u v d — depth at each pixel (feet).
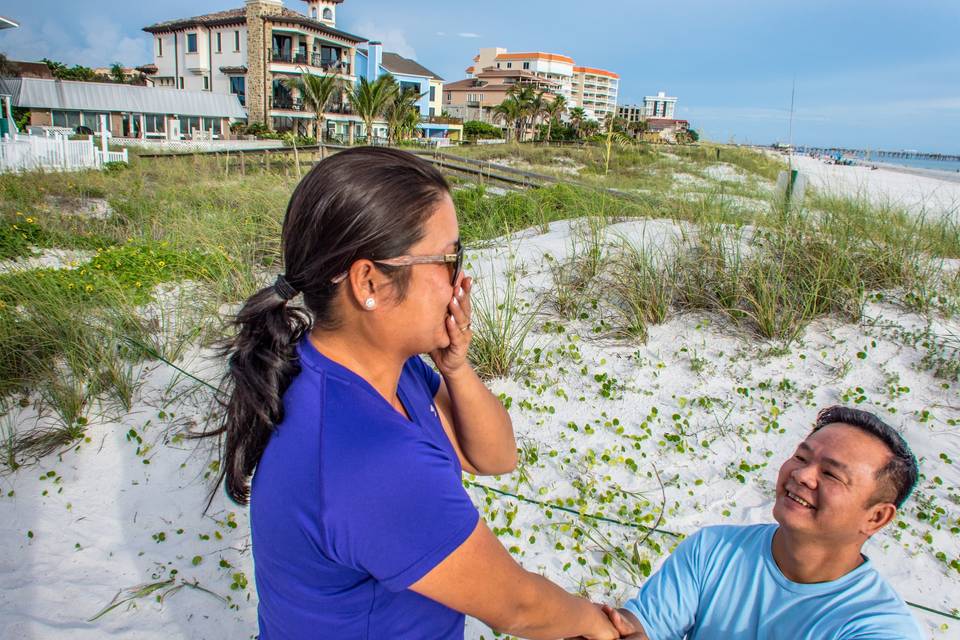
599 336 18.54
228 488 4.06
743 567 5.64
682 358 17.51
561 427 15.30
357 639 3.79
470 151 101.76
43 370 16.33
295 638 3.87
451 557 3.53
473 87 318.65
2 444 14.55
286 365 3.73
